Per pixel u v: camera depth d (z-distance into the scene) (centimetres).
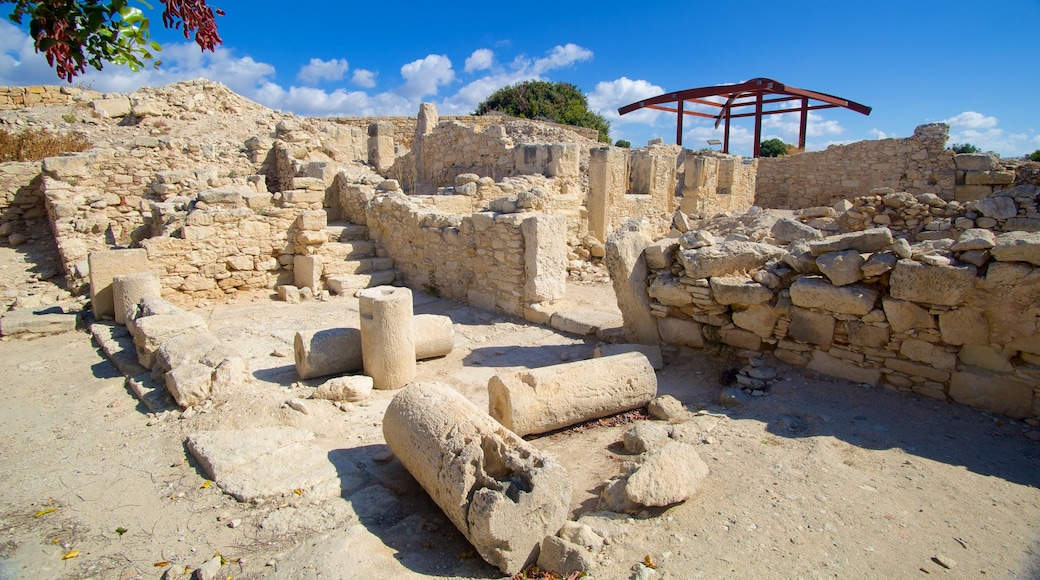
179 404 539
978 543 341
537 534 341
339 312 952
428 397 422
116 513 385
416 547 357
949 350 524
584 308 926
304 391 596
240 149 1570
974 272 497
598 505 393
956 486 402
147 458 457
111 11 270
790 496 391
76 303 902
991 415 503
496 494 328
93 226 1116
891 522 362
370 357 623
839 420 505
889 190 1274
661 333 718
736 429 494
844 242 581
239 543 354
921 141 2034
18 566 332
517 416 478
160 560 339
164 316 677
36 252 1102
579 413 515
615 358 551
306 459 445
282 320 900
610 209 1639
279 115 2041
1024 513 371
